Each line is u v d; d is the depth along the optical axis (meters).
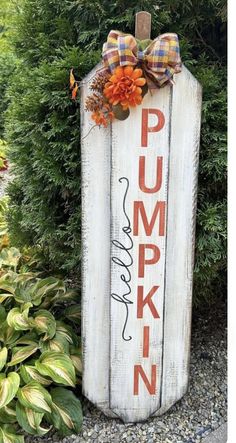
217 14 1.59
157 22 1.53
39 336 1.63
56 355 1.51
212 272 1.71
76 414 1.50
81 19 1.58
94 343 1.51
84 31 1.57
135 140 1.36
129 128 1.35
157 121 1.35
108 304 1.48
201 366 1.86
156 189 1.40
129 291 1.47
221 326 2.12
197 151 1.39
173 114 1.35
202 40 1.69
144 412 1.56
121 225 1.42
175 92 1.34
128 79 1.28
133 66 1.28
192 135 1.38
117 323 1.49
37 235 1.92
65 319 1.88
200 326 2.13
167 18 1.54
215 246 1.59
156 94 1.33
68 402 1.51
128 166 1.38
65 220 1.76
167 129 1.36
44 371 1.46
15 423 1.51
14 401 1.47
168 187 1.40
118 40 1.26
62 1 1.61
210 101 1.55
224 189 1.65
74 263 1.72
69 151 1.58
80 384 1.62
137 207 1.41
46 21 1.71
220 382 1.77
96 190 1.40
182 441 1.48
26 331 1.66
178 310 1.50
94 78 1.31
